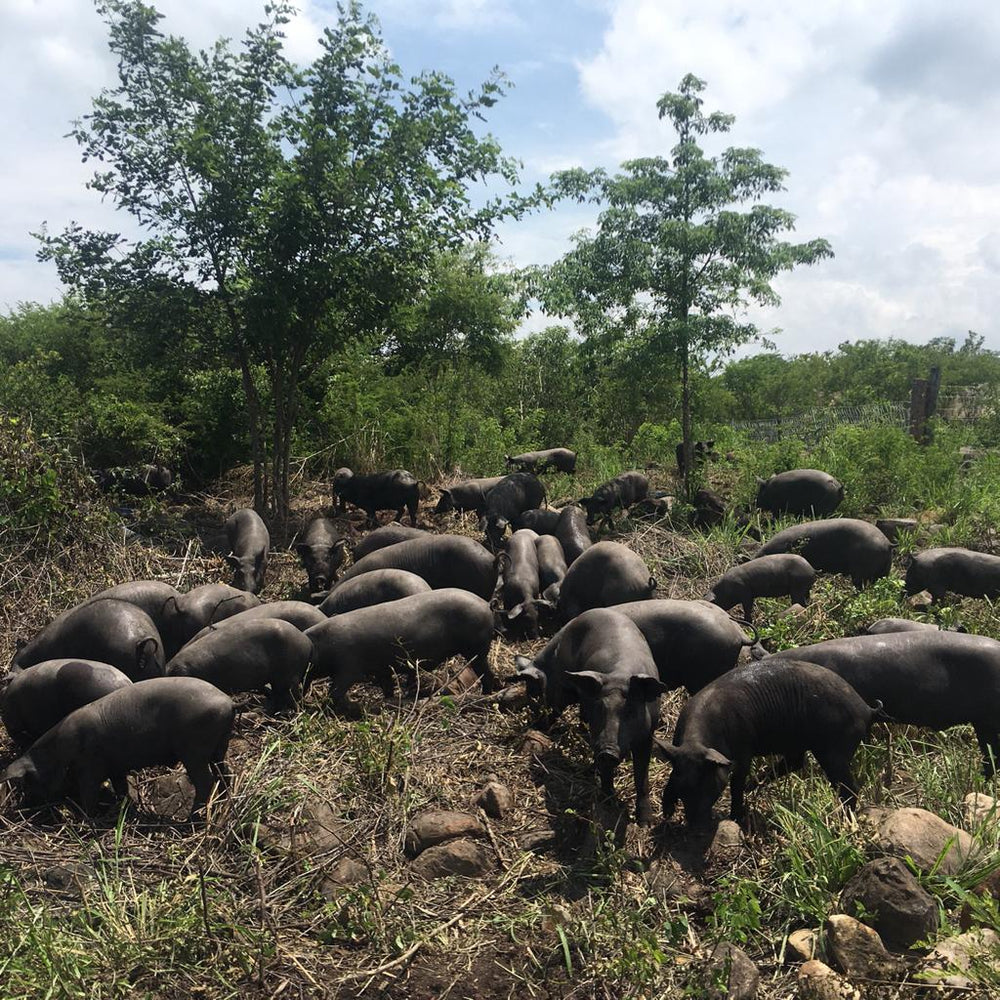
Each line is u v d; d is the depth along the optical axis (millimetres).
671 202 14352
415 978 4508
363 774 6113
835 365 33938
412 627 7746
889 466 14328
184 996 4363
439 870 5305
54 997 4207
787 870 5113
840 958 4352
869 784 6074
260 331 11570
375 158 11922
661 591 10523
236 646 7168
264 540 11055
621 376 15336
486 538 12453
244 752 6660
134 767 6027
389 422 16609
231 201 11656
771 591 9797
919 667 6270
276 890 5078
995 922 4312
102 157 11812
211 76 11922
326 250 11938
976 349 40719
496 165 12695
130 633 7539
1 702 6914
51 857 5449
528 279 15234
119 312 12469
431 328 17766
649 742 5980
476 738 7008
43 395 14102
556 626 9617
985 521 12453
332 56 11633
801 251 14320
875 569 10359
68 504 10531
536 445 19016
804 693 5879
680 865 5379
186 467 15273
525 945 4711
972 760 6336
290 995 4383
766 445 16453
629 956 4281
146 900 4883
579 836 5695
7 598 9289
